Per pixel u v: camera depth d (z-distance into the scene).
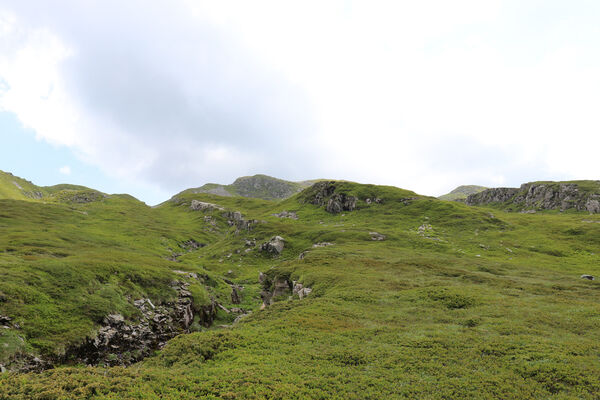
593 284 46.31
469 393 16.02
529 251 86.31
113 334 33.12
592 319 27.67
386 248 82.81
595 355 20.23
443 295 37.00
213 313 51.84
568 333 24.92
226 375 17.80
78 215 146.62
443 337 24.39
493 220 118.50
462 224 115.38
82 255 53.22
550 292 39.84
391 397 15.74
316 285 47.03
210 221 192.62
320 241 106.81
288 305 36.75
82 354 29.41
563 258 80.25
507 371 18.44
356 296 38.19
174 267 63.28
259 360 20.52
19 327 27.48
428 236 102.31
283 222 150.00
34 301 31.41
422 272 53.41
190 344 23.31
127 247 102.31
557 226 111.12
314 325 28.33
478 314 30.67
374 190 167.38
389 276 49.97
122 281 43.75
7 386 14.22
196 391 15.85
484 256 80.56
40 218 118.75
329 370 18.88
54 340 28.05
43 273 37.03
